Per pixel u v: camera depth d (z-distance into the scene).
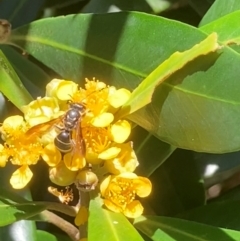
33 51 0.23
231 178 0.34
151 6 0.29
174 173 0.28
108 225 0.19
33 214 0.21
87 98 0.19
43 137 0.19
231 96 0.18
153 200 0.28
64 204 0.22
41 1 0.30
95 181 0.19
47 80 0.29
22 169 0.19
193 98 0.19
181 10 0.31
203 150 0.19
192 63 0.18
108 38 0.21
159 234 0.21
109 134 0.19
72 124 0.18
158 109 0.19
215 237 0.21
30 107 0.19
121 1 0.29
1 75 0.20
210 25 0.20
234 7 0.22
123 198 0.19
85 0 0.32
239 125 0.19
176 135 0.20
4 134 0.19
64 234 0.30
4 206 0.20
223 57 0.18
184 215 0.26
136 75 0.21
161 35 0.20
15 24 0.30
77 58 0.22
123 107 0.19
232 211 0.26
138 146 0.24
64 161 0.19
